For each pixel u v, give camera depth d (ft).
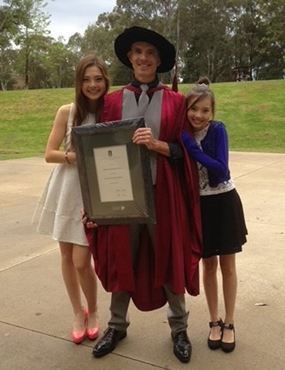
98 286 13.19
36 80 235.61
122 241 9.09
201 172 9.35
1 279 13.91
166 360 9.43
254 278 13.48
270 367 9.08
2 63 205.98
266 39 176.96
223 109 69.21
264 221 19.49
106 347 9.63
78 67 9.41
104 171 8.64
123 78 187.73
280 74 211.20
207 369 9.07
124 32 9.05
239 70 174.29
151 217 8.61
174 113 9.05
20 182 29.91
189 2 209.26
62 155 9.51
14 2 73.51
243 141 55.31
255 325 10.71
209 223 9.47
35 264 15.14
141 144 8.30
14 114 75.87
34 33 89.86
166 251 9.07
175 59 9.38
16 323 11.12
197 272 9.48
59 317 11.39
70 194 9.71
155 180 8.97
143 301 9.66
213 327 9.92
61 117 9.68
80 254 9.85
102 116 9.24
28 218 21.04
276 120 63.00
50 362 9.46
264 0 167.63
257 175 30.91
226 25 212.84
